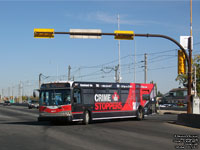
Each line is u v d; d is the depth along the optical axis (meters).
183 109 56.31
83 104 23.00
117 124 23.39
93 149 11.48
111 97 25.67
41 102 22.47
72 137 15.03
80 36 21.25
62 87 22.22
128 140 14.05
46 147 11.91
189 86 24.27
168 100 118.75
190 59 24.11
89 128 19.81
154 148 11.91
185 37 24.31
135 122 25.69
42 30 20.80
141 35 22.12
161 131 18.08
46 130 18.38
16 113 42.25
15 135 15.76
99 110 24.36
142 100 28.95
